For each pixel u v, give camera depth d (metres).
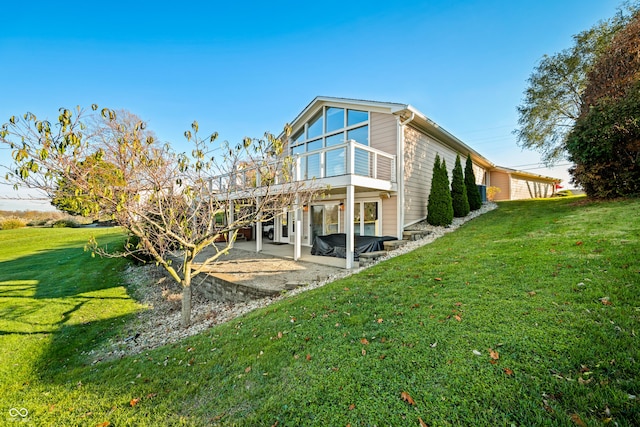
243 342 3.77
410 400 2.23
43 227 28.23
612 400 1.98
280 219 14.61
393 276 5.49
